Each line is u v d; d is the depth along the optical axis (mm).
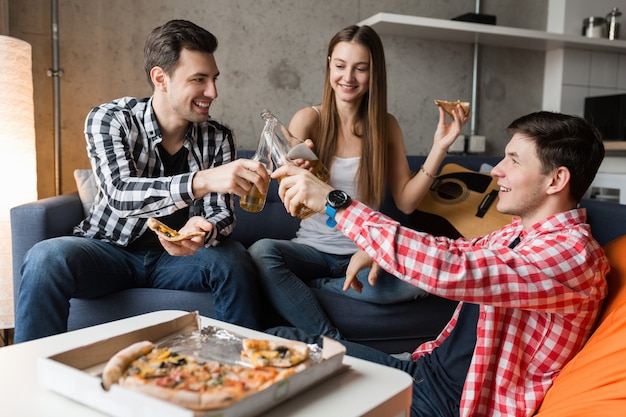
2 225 1999
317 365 786
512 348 1088
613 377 936
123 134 1688
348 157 2018
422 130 3264
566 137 1096
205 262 1691
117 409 684
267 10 2873
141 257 1771
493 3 3379
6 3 2322
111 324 1075
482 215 2156
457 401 1151
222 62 2824
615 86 3549
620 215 1652
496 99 3412
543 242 1040
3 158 1995
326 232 1971
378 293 1800
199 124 1866
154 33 1673
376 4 3096
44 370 764
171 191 1425
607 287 1127
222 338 901
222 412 634
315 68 3004
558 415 967
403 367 1264
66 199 1978
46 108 2559
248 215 2314
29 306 1522
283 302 1760
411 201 2047
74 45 2564
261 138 1336
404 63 3174
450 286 956
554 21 3490
